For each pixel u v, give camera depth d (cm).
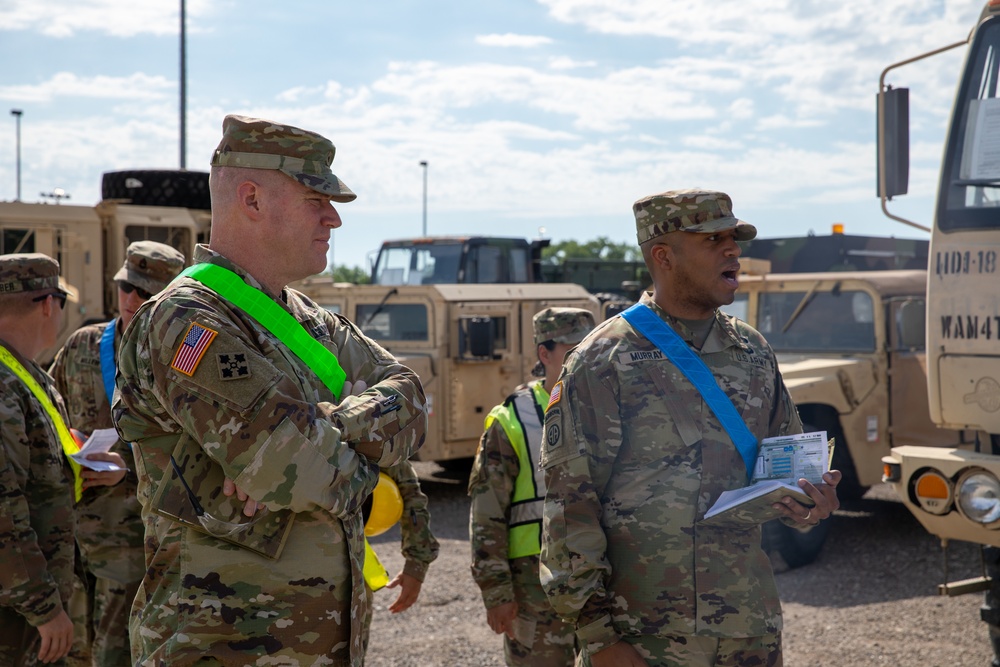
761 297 778
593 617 236
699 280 249
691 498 238
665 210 250
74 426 369
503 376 940
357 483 196
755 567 239
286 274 210
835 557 669
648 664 235
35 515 292
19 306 301
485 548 323
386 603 574
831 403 678
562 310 336
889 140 434
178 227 972
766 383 254
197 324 189
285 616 190
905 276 741
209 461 193
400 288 915
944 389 401
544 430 248
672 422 241
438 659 474
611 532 242
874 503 830
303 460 186
